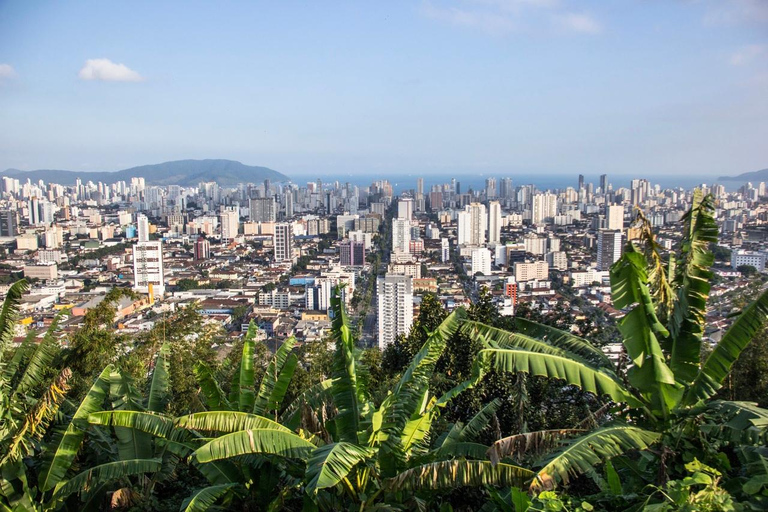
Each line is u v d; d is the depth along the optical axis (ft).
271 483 24.89
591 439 20.07
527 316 50.65
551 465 19.08
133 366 52.65
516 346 24.56
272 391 28.12
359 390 24.23
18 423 24.26
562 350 24.41
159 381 31.45
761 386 37.29
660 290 23.31
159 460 24.93
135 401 29.30
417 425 23.31
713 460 22.25
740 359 38.45
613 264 22.95
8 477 23.76
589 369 22.68
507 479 20.26
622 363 32.30
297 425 27.76
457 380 42.47
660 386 23.02
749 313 22.47
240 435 20.52
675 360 23.86
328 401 30.07
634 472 23.67
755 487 18.19
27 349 29.17
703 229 24.56
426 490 23.94
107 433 31.07
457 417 43.06
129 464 24.36
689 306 24.00
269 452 20.51
